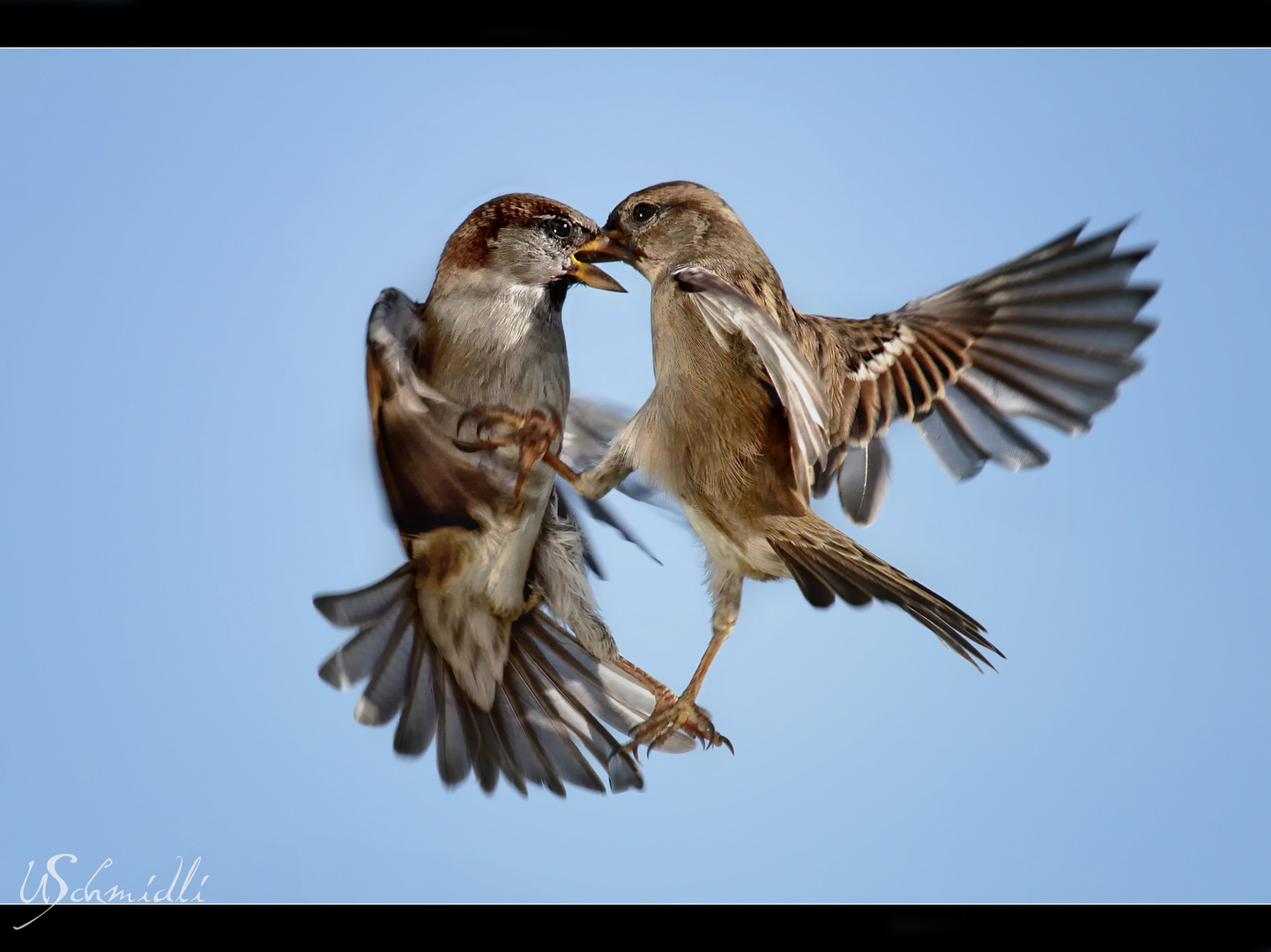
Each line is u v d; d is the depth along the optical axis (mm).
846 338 3365
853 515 3359
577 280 3355
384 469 3326
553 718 3365
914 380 3365
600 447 3398
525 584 3365
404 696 3354
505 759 3359
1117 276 3350
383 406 3322
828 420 3328
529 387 3350
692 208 3352
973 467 3361
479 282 3352
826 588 3303
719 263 3346
